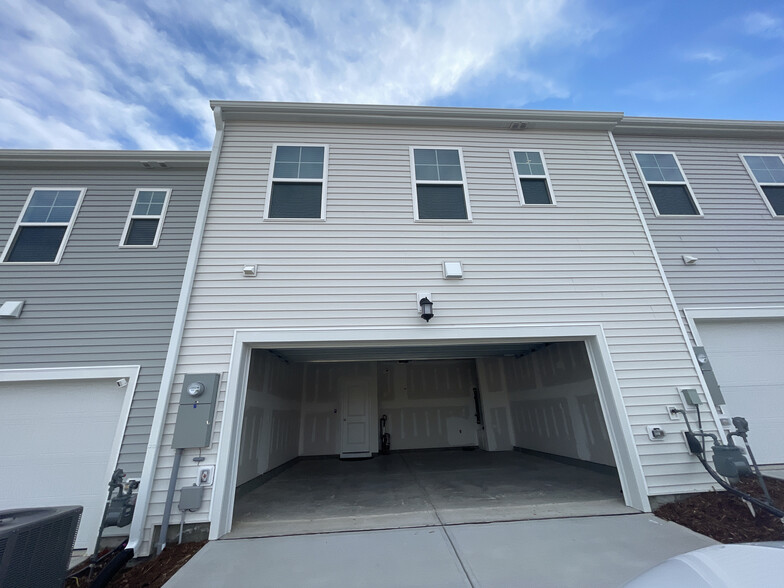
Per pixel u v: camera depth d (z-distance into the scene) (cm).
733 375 467
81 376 439
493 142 545
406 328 425
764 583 117
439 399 931
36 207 523
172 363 377
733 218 541
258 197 472
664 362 431
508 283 457
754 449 439
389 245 462
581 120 555
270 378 611
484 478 546
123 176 560
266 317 413
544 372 702
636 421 402
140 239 522
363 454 820
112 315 473
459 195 506
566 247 482
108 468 407
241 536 330
